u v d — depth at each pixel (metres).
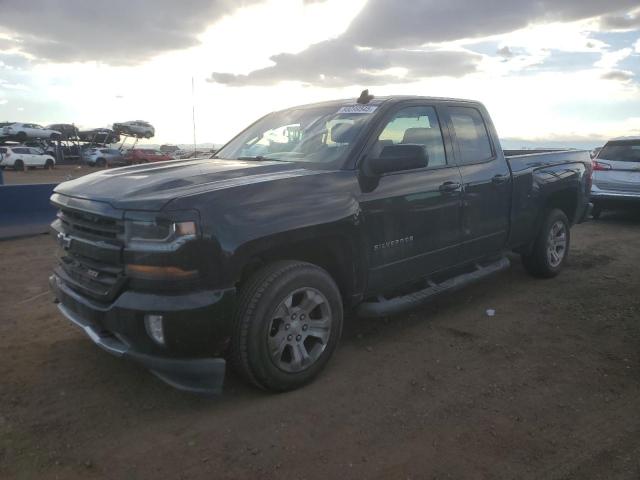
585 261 7.11
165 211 2.88
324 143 4.09
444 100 4.76
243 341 3.17
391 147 3.75
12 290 5.56
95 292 3.17
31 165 38.75
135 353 3.09
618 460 2.79
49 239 8.25
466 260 4.82
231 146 4.89
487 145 5.10
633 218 11.24
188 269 2.91
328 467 2.72
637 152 10.40
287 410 3.25
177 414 3.21
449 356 4.05
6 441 2.90
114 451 2.84
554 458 2.80
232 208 3.07
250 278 3.26
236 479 2.62
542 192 5.65
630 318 4.87
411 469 2.70
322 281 3.49
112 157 45.56
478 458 2.80
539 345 4.27
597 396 3.45
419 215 4.18
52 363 3.84
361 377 3.69
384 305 4.04
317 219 3.39
